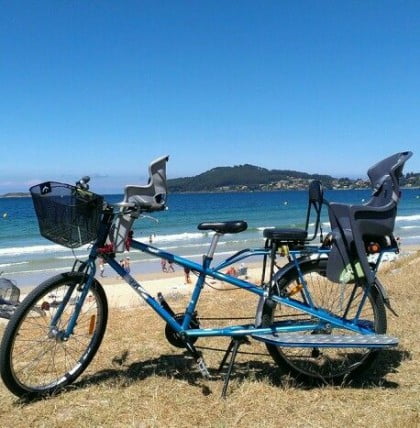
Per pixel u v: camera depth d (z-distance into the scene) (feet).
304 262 12.72
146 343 15.72
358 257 12.37
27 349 13.51
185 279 65.31
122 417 10.87
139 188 11.90
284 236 12.39
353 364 12.78
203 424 10.60
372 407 11.23
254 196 546.26
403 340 15.53
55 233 11.16
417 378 12.80
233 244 115.14
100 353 14.79
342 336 12.38
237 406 11.27
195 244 115.44
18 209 311.27
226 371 13.32
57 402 11.59
